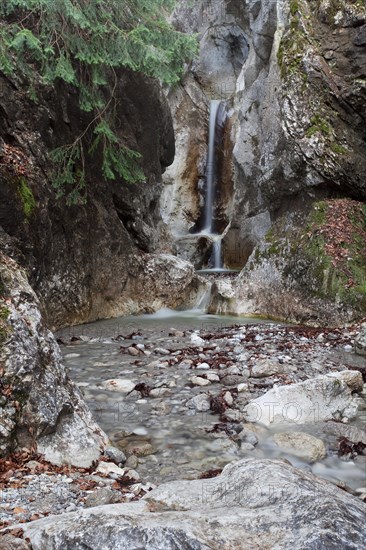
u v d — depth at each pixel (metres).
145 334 8.91
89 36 8.83
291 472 2.98
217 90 20.39
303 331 9.00
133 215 11.69
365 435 4.55
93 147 9.66
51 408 3.87
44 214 8.56
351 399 5.35
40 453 3.68
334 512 2.38
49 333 4.45
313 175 11.21
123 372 6.47
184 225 18.84
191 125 19.11
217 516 2.43
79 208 9.83
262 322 10.22
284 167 11.89
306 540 2.17
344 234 10.41
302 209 11.68
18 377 3.78
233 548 2.17
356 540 2.21
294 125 11.37
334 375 5.78
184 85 19.25
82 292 9.80
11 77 8.49
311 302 9.99
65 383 4.28
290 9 12.09
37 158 8.80
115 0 9.03
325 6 11.54
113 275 10.61
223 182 18.66
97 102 9.72
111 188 11.09
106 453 3.93
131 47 8.73
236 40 19.88
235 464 3.19
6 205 7.70
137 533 2.25
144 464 3.92
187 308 11.70
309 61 11.27
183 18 19.23
